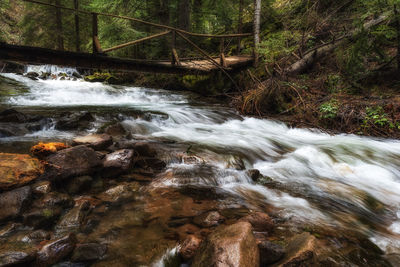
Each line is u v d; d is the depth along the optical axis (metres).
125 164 3.64
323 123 7.53
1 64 13.83
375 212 3.24
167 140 5.21
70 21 14.90
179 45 14.25
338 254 2.29
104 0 13.67
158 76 14.35
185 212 2.85
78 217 2.52
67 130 5.25
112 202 2.96
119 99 10.95
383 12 8.46
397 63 8.51
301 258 1.93
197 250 2.04
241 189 3.56
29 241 2.12
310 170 4.55
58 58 6.70
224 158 4.46
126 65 8.00
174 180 3.56
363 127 6.95
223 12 14.68
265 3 13.57
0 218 2.29
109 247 2.21
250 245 1.94
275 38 10.76
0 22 15.89
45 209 2.50
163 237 2.38
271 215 2.92
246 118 8.43
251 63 11.33
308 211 3.08
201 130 6.58
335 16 11.00
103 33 13.48
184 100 11.43
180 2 14.34
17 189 2.53
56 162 3.09
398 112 6.95
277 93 8.70
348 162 5.02
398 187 4.04
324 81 9.15
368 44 8.38
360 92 8.45
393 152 5.58
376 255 2.34
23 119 5.16
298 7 12.53
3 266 1.74
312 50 10.20
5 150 3.76
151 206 2.93
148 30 15.02
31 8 14.35
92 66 7.33
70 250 2.07
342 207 3.27
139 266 2.01
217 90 11.78
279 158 5.03
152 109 7.98
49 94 9.93
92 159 3.37
